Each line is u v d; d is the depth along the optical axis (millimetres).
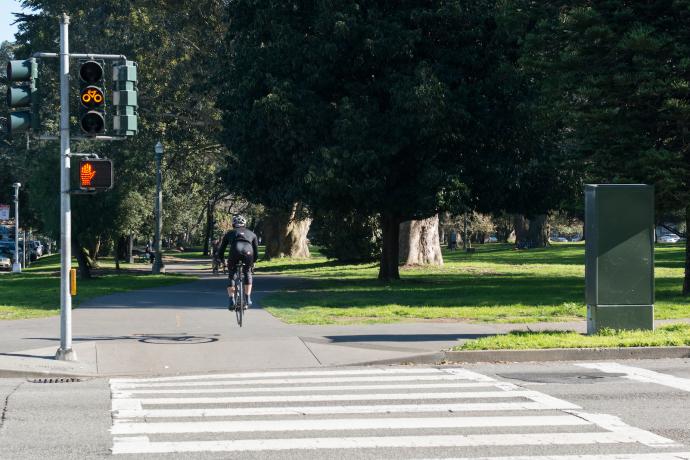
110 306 24531
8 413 9609
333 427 8758
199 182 63750
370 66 33062
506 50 32719
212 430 8641
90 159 13609
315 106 32438
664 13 25172
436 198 31484
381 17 32688
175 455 7637
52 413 9602
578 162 27062
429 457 7531
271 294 29578
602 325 15586
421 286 33000
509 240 118062
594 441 8094
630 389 11039
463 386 11359
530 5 29391
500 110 32812
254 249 17734
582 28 24844
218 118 49219
